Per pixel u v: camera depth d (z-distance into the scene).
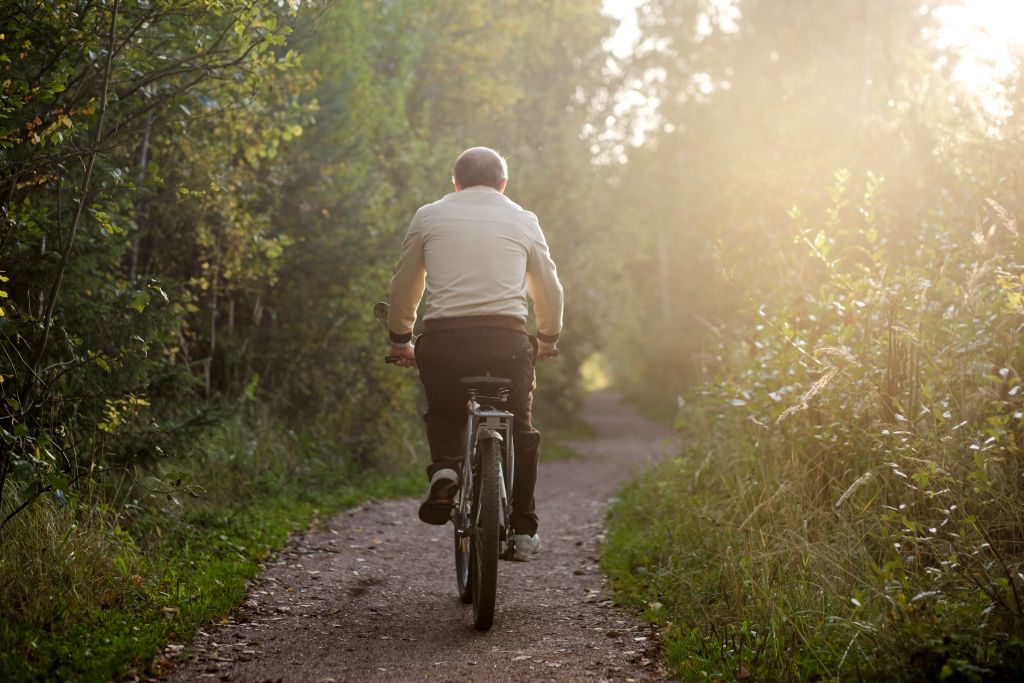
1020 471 4.29
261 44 5.85
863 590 3.89
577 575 5.72
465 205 4.44
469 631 4.37
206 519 6.29
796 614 3.77
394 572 5.85
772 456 5.79
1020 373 4.64
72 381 5.50
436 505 4.35
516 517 4.49
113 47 5.17
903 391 4.99
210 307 9.62
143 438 5.73
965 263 5.57
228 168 8.20
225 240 8.41
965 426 4.52
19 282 5.46
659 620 4.42
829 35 18.70
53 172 5.02
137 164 7.44
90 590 4.19
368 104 11.72
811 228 6.01
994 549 3.93
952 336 4.98
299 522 7.34
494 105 20.36
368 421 11.60
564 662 3.86
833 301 5.76
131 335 5.78
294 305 10.73
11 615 3.82
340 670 3.76
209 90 6.65
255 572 5.38
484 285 4.28
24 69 5.15
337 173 11.13
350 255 10.80
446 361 4.27
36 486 4.42
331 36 10.80
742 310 7.44
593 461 16.19
